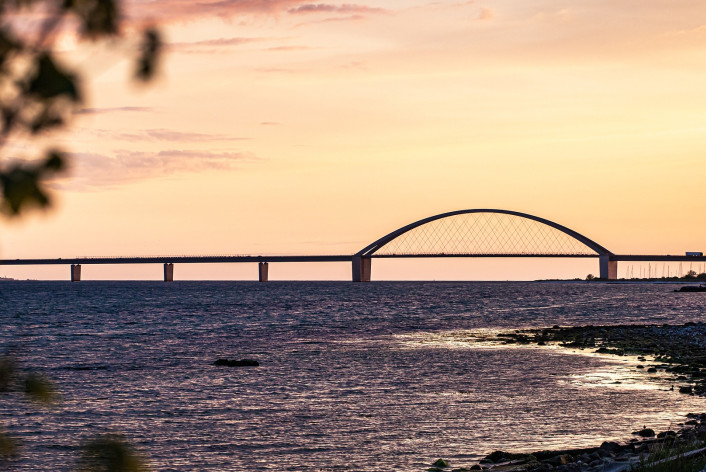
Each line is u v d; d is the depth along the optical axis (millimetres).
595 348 59469
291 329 83250
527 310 126188
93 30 1865
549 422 30625
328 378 43750
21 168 1773
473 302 157750
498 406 34281
